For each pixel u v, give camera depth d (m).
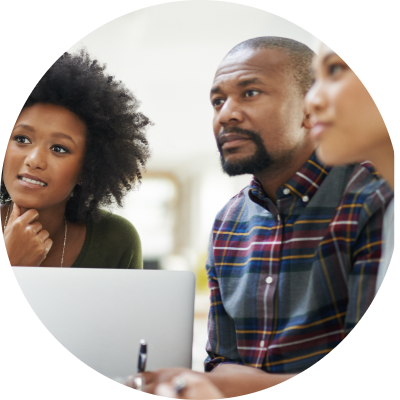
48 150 1.90
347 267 1.56
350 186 1.63
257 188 1.75
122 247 1.95
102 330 1.15
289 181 1.69
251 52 1.86
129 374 1.14
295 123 1.78
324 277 1.59
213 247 1.79
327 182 1.67
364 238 1.56
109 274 1.16
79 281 1.15
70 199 1.93
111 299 1.16
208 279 1.79
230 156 1.86
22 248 1.89
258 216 1.75
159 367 1.15
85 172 1.93
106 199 1.95
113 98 1.93
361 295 1.52
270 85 1.82
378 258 1.52
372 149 1.69
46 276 1.15
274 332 1.62
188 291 1.18
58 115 1.90
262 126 1.82
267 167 1.80
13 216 1.89
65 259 1.91
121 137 1.94
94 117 1.92
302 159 1.75
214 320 1.73
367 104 1.72
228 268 1.75
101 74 1.92
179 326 1.17
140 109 1.95
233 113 1.86
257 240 1.72
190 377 1.15
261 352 1.62
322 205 1.65
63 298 1.15
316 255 1.61
